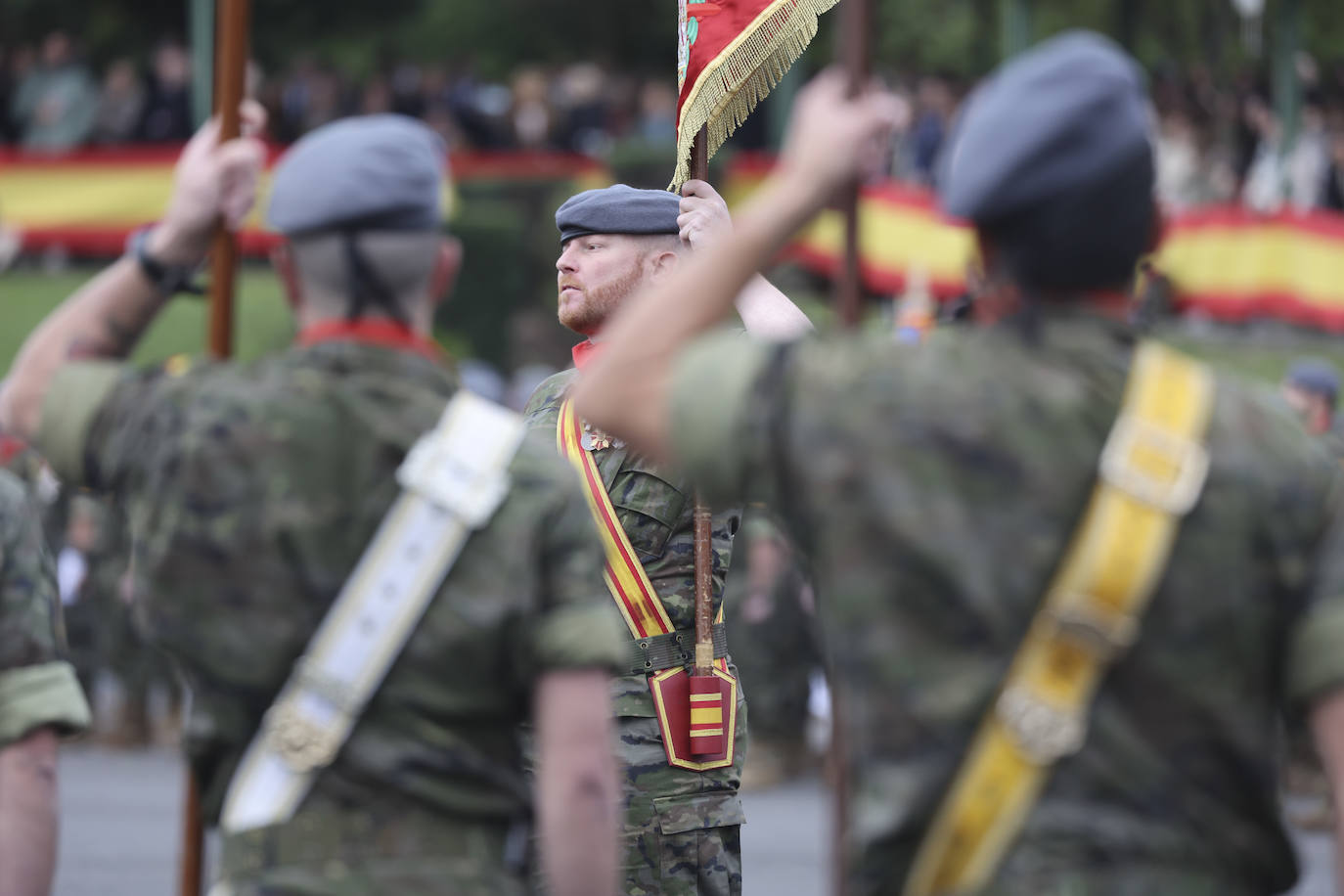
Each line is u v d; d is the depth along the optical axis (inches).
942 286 1899.6
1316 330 1984.5
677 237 550.0
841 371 273.0
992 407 265.9
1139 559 259.4
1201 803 261.9
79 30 3093.0
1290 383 1312.7
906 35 2967.5
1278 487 265.3
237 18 401.1
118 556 1414.9
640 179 2018.9
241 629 307.3
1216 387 270.7
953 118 1991.9
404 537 307.6
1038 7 2586.1
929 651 262.8
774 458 274.1
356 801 304.8
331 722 304.2
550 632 309.4
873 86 284.0
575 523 314.7
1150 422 265.1
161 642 313.3
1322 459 271.4
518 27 3353.8
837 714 277.1
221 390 316.2
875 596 264.7
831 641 272.7
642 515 513.7
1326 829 1176.8
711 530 527.2
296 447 310.3
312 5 3260.3
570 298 549.0
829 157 276.7
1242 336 1978.3
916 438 265.9
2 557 354.6
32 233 2090.3
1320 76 2208.4
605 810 310.0
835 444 268.8
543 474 313.9
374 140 319.0
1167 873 259.1
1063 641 259.1
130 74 2263.8
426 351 321.7
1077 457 263.7
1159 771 260.2
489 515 308.7
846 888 277.1
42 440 324.2
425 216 319.0
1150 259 309.4
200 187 340.5
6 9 3078.2
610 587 510.3
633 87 2374.5
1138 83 275.4
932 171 1972.2
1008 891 258.2
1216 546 261.3
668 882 504.4
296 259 321.1
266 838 304.5
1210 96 2073.1
